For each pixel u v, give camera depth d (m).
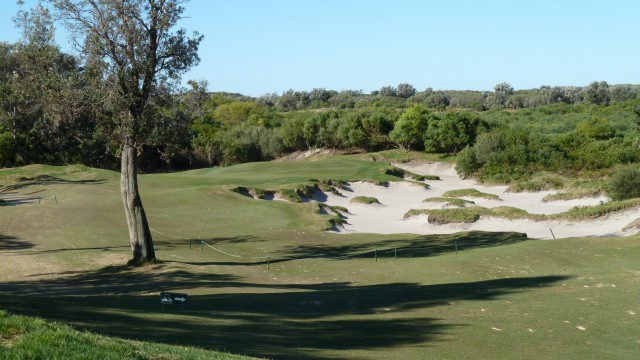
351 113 100.31
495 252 29.09
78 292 22.05
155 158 88.88
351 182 64.38
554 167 70.19
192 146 91.69
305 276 26.30
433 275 25.20
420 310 17.64
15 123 65.38
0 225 36.28
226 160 93.88
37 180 53.38
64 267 26.98
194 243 34.16
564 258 27.53
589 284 20.58
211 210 43.81
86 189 49.19
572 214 41.31
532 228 41.50
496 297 19.33
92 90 25.89
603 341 14.12
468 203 54.03
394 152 90.31
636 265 23.94
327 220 41.50
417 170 84.00
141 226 27.58
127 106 25.91
